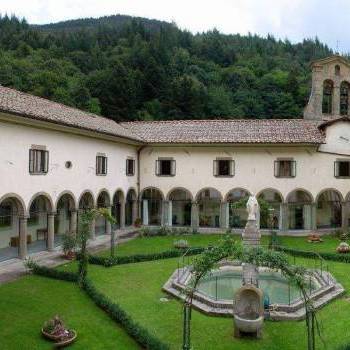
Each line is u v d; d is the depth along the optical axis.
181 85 59.31
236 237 32.94
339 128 34.94
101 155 30.94
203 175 35.59
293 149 34.62
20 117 21.53
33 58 73.81
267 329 15.48
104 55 78.69
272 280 21.17
